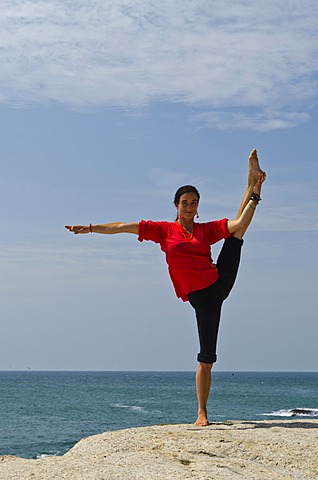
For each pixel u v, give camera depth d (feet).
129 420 134.51
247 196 23.35
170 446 19.74
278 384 415.85
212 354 23.73
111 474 16.93
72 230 23.68
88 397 225.35
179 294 24.36
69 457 19.15
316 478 18.34
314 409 166.20
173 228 23.86
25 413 152.97
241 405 181.16
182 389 303.48
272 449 19.92
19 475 17.19
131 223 23.89
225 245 23.63
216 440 20.43
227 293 23.86
